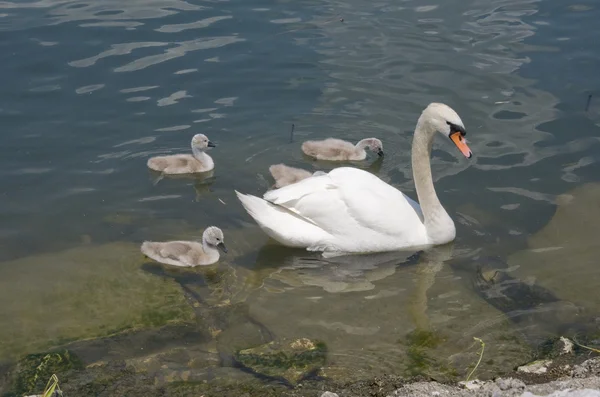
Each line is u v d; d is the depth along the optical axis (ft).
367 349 31.40
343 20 61.98
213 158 47.50
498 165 45.24
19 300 34.99
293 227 38.93
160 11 63.36
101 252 38.86
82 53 56.80
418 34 59.72
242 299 35.24
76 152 46.96
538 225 40.16
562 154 45.98
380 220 38.63
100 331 32.91
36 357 31.14
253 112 51.21
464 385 28.94
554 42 58.44
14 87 52.65
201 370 30.19
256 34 59.67
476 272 36.88
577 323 32.83
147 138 48.39
